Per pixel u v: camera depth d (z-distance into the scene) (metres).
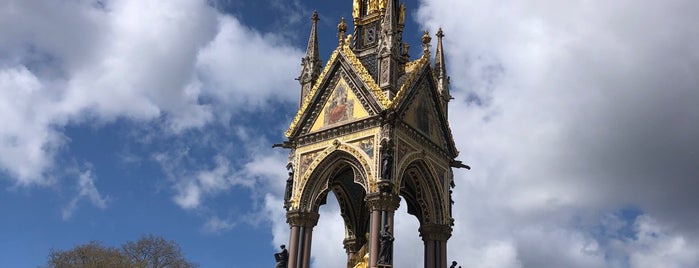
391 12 63.62
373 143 58.38
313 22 70.06
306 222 60.25
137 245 115.94
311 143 62.59
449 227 63.06
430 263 61.41
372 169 57.38
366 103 60.22
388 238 54.47
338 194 67.00
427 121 64.06
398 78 64.56
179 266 118.12
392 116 58.34
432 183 62.72
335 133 61.25
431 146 63.72
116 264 109.50
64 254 110.12
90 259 110.00
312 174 61.06
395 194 56.81
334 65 64.00
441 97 68.69
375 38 67.19
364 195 67.75
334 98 63.03
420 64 64.19
